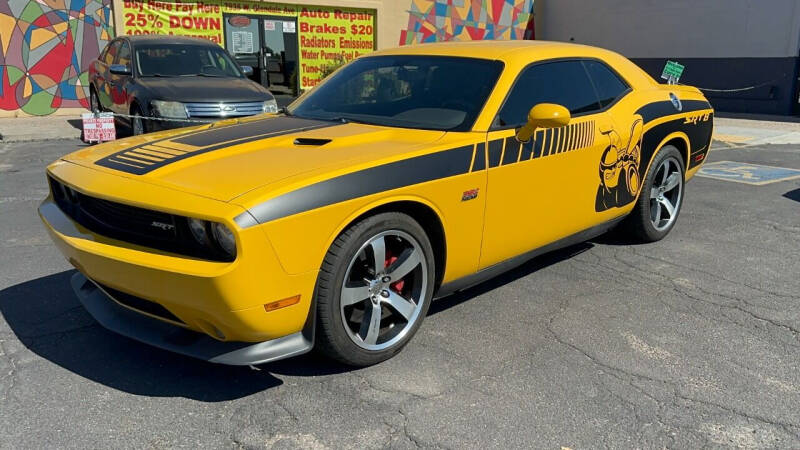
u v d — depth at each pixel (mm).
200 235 2688
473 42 4617
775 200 6949
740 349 3521
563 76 4281
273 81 15531
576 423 2812
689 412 2910
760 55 14914
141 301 3018
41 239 5207
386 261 3281
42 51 12828
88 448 2596
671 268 4781
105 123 8930
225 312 2652
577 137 4137
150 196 2789
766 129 12727
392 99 4043
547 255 5074
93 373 3172
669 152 5156
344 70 4660
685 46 16344
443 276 3545
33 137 10383
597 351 3475
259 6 14930
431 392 3043
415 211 3334
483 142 3535
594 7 18344
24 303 3963
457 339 3590
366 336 3172
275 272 2688
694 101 5527
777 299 4215
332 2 15703
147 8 13609
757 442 2701
